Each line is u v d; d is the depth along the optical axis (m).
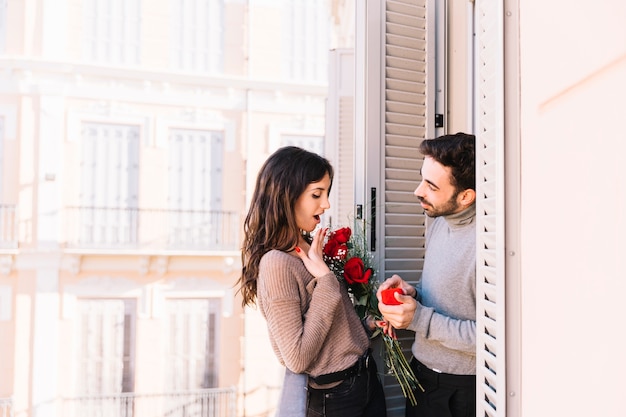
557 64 0.73
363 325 1.37
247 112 5.93
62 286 5.38
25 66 5.21
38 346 5.25
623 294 0.60
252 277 1.19
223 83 5.84
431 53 1.66
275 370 5.97
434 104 1.67
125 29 5.64
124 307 5.61
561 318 0.72
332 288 1.10
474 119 1.65
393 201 1.58
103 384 5.52
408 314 1.17
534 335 0.79
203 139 5.91
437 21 1.70
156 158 5.71
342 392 1.15
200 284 5.79
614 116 0.61
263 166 1.22
